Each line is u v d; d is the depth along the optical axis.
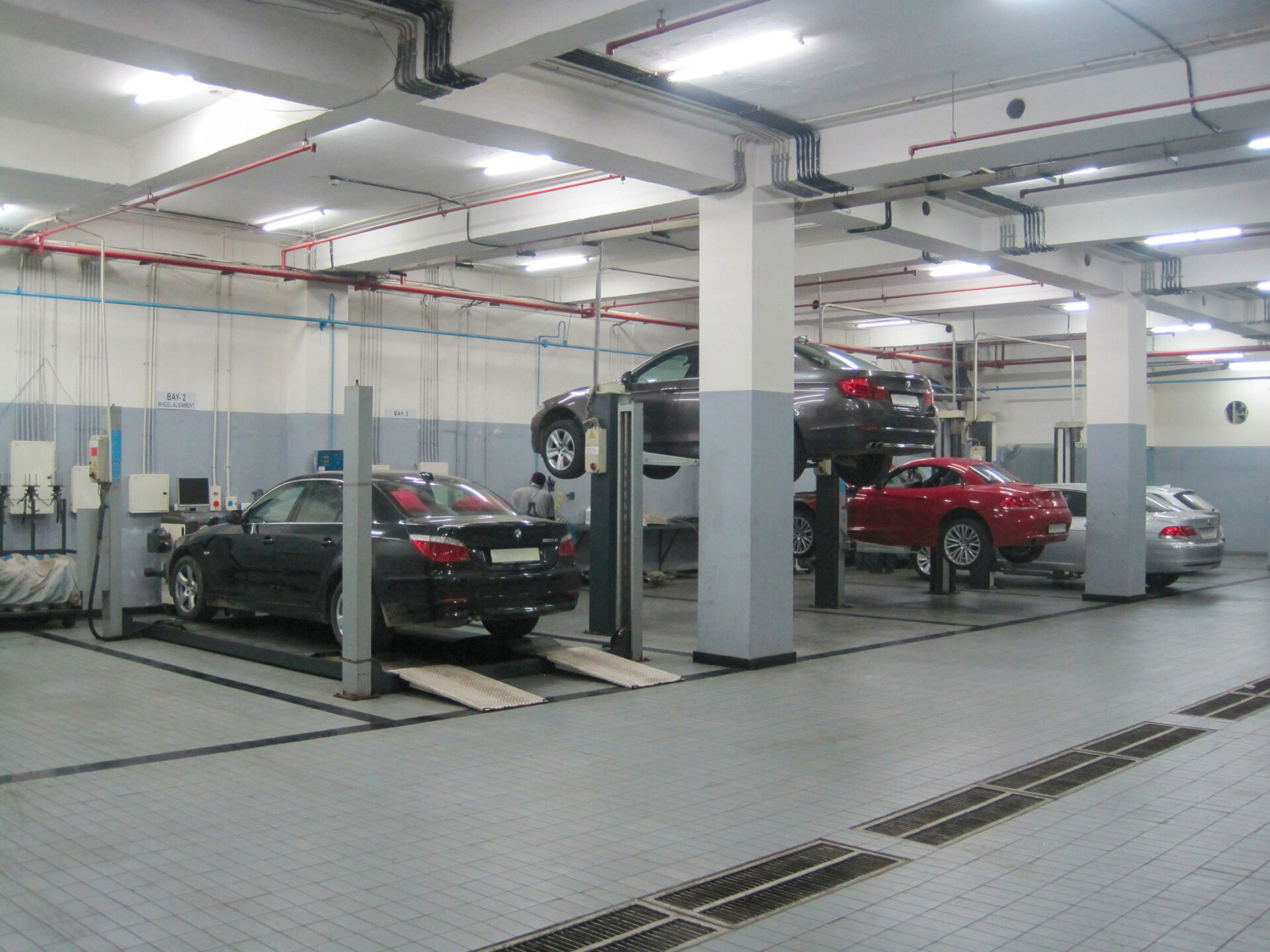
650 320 16.00
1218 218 9.38
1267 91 6.18
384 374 13.43
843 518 11.91
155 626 9.02
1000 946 3.28
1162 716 6.49
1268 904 3.62
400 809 4.60
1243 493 20.36
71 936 3.30
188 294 11.83
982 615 11.20
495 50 5.57
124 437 11.27
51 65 7.02
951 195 9.55
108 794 4.77
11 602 9.50
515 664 7.48
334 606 7.70
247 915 3.48
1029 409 21.58
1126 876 3.88
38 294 10.66
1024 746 5.74
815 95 7.23
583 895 3.67
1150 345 18.64
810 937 3.35
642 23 5.56
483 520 7.36
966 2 5.73
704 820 4.48
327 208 10.91
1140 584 12.58
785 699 6.93
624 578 8.18
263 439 12.42
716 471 8.22
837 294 15.77
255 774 5.11
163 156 8.33
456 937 3.33
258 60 5.70
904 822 4.48
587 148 7.15
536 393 15.24
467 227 10.54
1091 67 6.66
